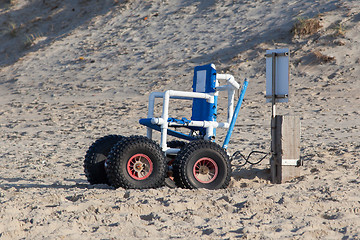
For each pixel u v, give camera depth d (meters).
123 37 92.00
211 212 16.11
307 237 13.28
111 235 13.68
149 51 83.75
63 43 95.94
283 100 22.62
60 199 18.41
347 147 32.09
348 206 16.81
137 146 20.03
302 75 66.44
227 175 20.72
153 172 20.31
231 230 14.09
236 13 89.12
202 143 20.59
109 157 20.03
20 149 39.81
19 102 68.00
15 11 120.81
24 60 92.25
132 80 73.69
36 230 14.18
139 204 16.86
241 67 70.88
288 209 16.44
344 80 62.81
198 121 22.09
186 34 86.81
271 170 23.02
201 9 94.62
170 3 101.00
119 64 81.38
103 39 93.50
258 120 48.66
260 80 66.56
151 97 23.09
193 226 14.57
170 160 22.17
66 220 15.20
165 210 16.61
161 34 89.31
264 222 14.89
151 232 13.83
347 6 81.31
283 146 22.20
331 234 13.58
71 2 117.62
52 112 60.06
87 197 18.67
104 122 52.34
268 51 23.08
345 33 73.88
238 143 37.78
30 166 31.20
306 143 35.59
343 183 20.86
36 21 113.38
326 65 67.75
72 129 49.41
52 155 35.75
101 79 76.25
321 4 84.00
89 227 14.62
